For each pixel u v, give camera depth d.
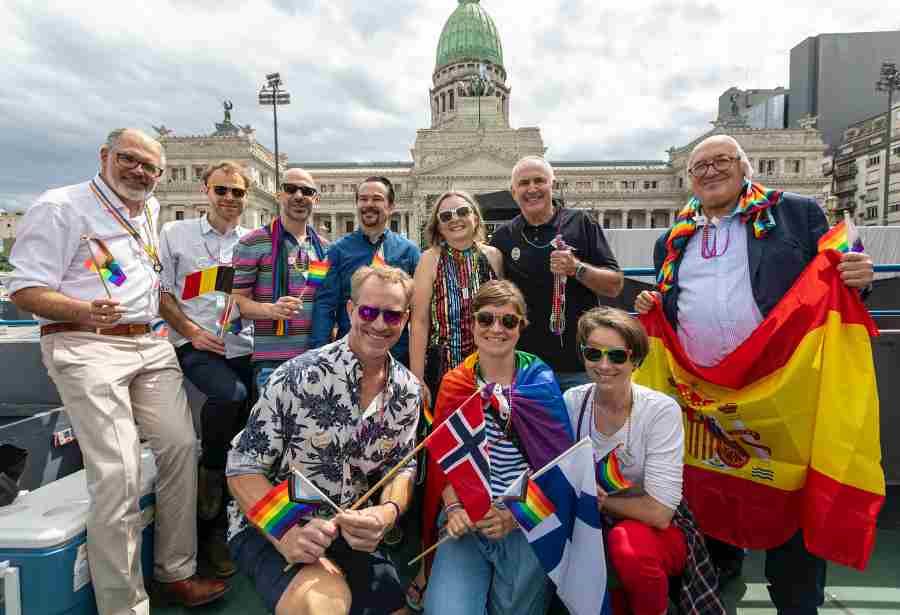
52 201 3.17
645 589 2.68
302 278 4.36
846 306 3.05
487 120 73.12
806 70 92.56
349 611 2.61
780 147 68.25
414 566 3.91
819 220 3.26
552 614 3.22
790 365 3.08
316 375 2.68
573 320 4.07
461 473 2.76
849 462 2.89
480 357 3.11
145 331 3.48
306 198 4.36
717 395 3.33
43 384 5.35
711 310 3.39
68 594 2.86
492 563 2.95
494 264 4.08
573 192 74.25
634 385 3.14
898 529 4.27
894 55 88.94
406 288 2.69
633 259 9.16
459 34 85.88
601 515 3.11
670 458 2.93
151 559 3.50
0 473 3.15
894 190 66.44
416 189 68.19
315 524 2.54
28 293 3.01
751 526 3.24
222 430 3.97
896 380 4.85
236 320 4.44
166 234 4.59
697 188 3.48
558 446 2.93
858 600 3.39
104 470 2.97
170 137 64.88
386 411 2.85
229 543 2.82
